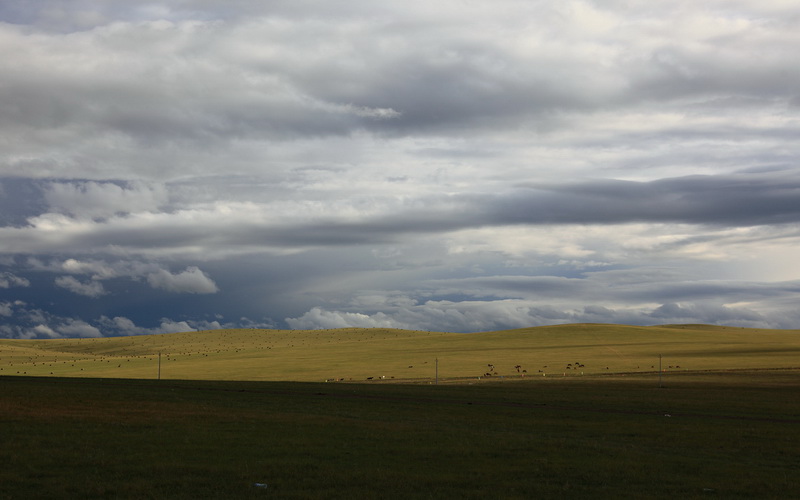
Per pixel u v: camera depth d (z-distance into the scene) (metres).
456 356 188.75
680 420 59.88
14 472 30.44
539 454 38.97
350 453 38.06
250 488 28.38
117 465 32.69
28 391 70.38
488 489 29.14
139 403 62.94
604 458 37.88
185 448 38.31
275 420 53.31
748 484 31.16
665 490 29.78
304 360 193.62
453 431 49.12
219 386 96.06
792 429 53.66
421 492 28.33
